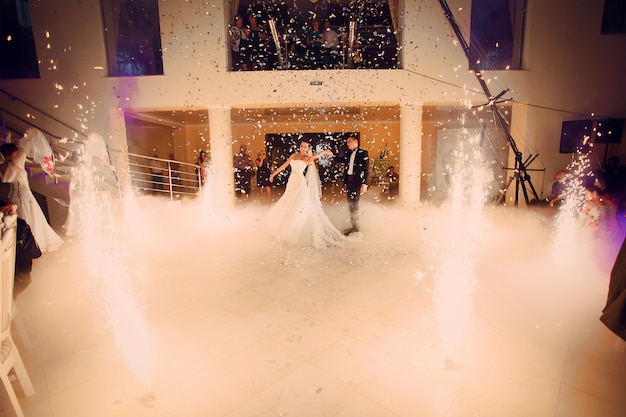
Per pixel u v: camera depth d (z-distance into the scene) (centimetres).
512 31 855
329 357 250
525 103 796
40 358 256
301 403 206
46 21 728
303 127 1277
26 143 592
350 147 579
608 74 788
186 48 752
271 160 1298
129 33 856
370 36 949
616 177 687
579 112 802
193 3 739
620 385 219
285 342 270
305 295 356
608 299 253
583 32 773
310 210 528
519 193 831
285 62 868
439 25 757
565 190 622
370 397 210
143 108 778
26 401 212
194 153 1312
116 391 220
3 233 192
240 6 957
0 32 768
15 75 793
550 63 783
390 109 1101
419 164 817
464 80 777
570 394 211
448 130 1231
